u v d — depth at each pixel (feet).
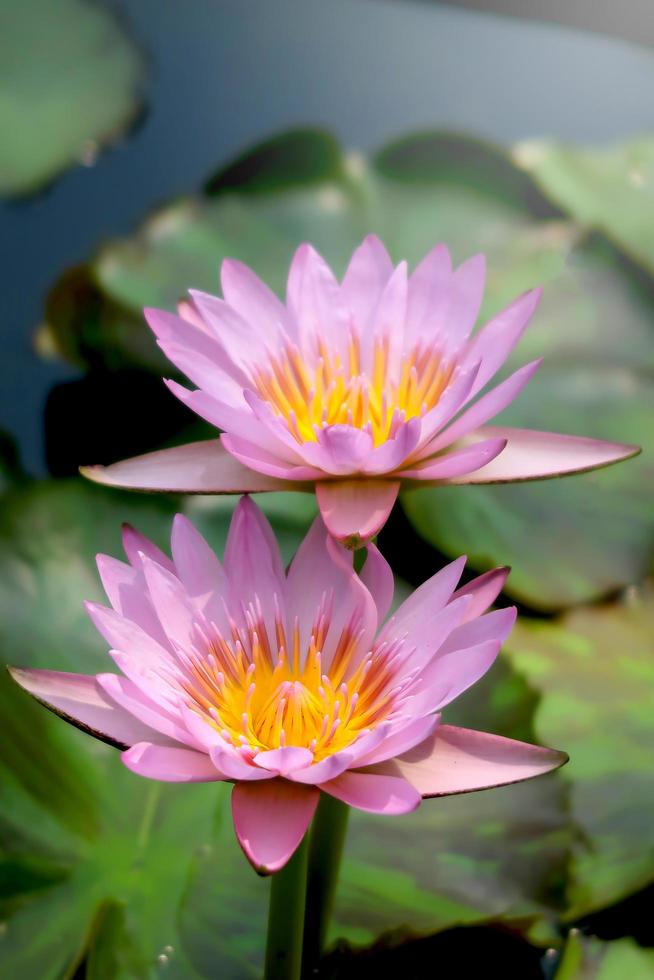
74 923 3.16
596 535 3.51
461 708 3.34
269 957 3.04
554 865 3.23
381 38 4.76
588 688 3.36
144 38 4.51
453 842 3.26
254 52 4.56
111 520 3.46
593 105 4.58
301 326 3.16
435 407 3.06
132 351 3.64
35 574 3.40
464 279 3.16
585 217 3.95
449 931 3.18
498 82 4.63
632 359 3.69
